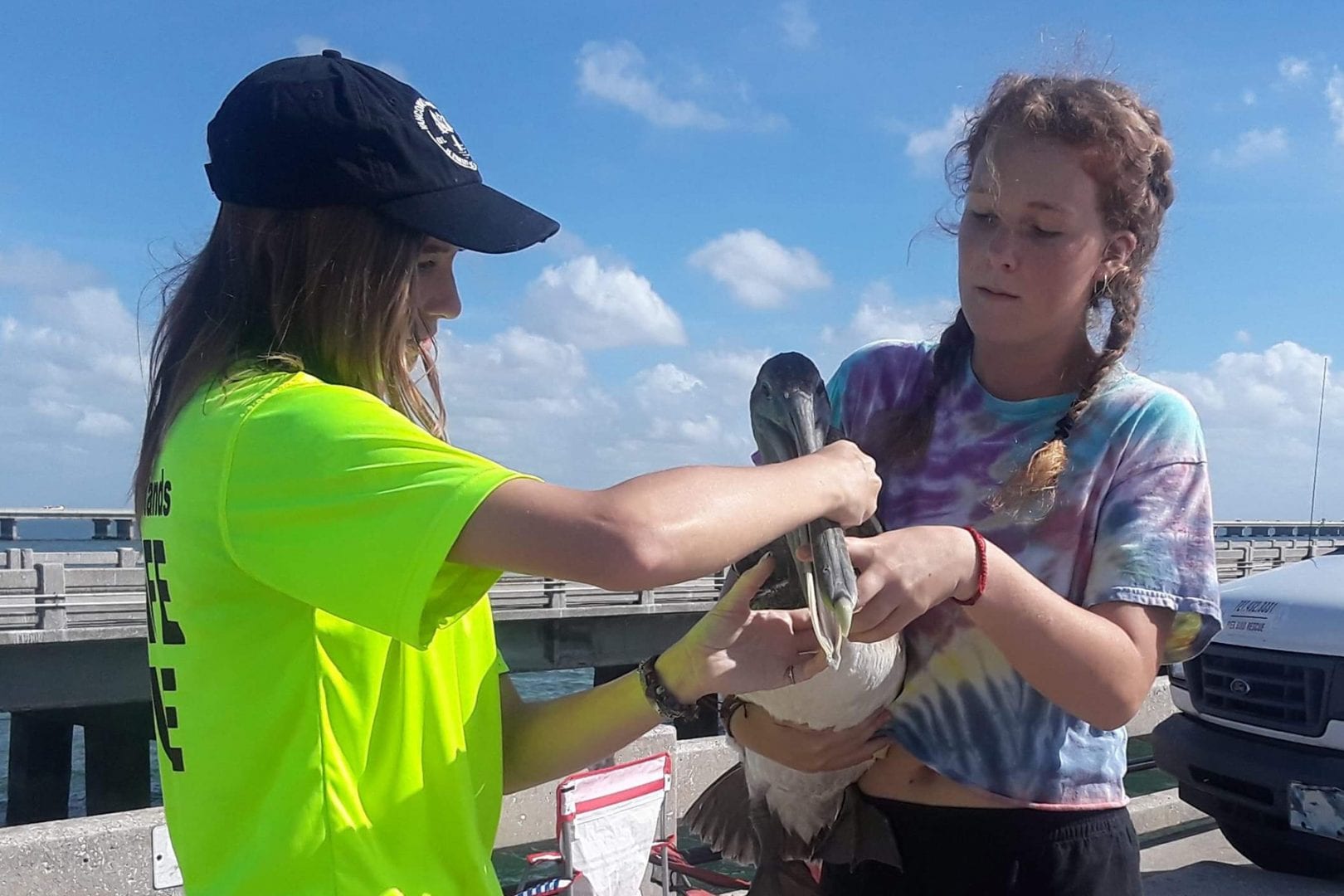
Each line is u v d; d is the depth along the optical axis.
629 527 1.66
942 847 2.55
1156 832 6.74
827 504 1.88
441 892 1.94
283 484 1.81
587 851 4.36
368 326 2.00
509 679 2.60
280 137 1.95
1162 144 2.47
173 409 2.05
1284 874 5.77
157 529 2.00
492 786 2.20
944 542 2.09
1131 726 9.47
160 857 5.05
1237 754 5.69
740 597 2.25
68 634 17.14
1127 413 2.44
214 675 1.88
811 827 2.78
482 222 2.06
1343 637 5.38
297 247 2.01
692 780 6.34
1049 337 2.49
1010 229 2.38
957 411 2.63
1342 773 5.26
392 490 1.76
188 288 2.15
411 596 1.72
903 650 2.52
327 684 1.87
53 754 18.78
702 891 4.98
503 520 1.70
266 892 1.82
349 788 1.86
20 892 4.82
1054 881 2.46
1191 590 2.31
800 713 2.49
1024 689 2.46
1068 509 2.42
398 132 2.00
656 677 2.33
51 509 33.38
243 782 1.87
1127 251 2.47
